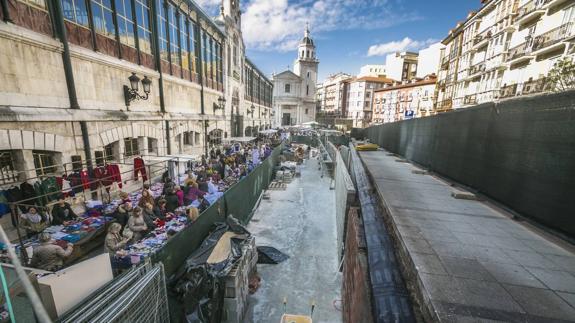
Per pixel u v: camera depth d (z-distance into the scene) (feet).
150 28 39.37
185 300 14.93
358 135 109.70
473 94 88.53
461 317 7.20
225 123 72.49
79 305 9.95
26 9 21.62
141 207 23.26
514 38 69.97
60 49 24.50
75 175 24.57
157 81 40.96
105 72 30.42
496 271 9.43
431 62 168.55
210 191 33.55
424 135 31.27
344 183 27.76
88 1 27.91
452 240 11.83
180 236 17.79
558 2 54.49
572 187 11.26
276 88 212.02
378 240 13.38
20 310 8.31
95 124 28.78
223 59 69.56
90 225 21.74
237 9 80.59
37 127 22.65
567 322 7.12
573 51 50.34
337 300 20.26
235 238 21.71
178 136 48.14
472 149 19.67
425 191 20.13
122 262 18.08
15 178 21.58
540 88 55.77
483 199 17.79
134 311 11.09
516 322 7.10
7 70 20.42
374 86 224.12
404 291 9.64
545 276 9.27
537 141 13.14
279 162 69.10
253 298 20.34
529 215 13.73
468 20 95.30
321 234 31.55
